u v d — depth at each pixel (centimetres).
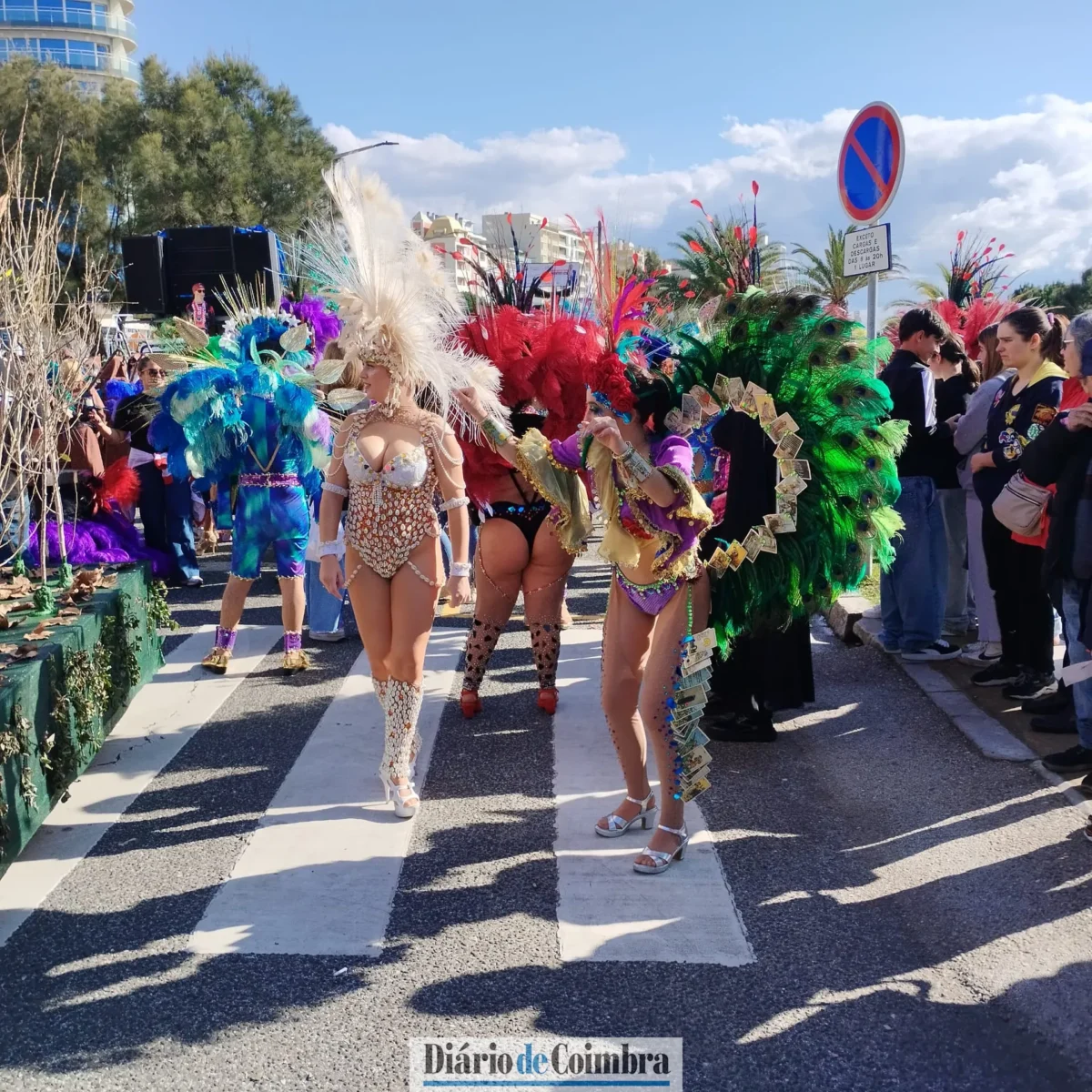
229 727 509
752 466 374
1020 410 488
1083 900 331
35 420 476
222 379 552
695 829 392
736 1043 270
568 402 480
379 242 406
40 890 352
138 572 536
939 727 487
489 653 516
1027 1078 256
